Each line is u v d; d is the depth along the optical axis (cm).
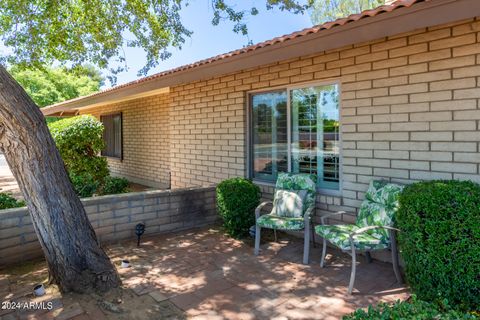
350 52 422
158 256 420
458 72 333
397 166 383
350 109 426
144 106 985
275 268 383
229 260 408
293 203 441
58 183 320
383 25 320
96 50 651
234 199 486
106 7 590
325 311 289
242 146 579
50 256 322
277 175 535
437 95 348
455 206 267
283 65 505
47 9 570
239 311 288
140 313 285
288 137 511
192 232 524
